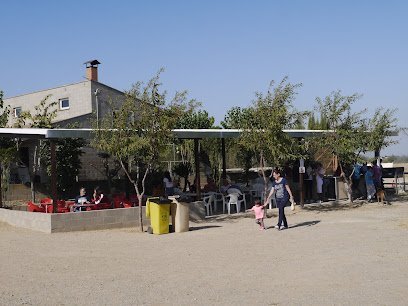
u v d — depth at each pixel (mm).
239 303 7277
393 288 7852
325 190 22312
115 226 15609
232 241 12781
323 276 8797
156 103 14828
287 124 17641
